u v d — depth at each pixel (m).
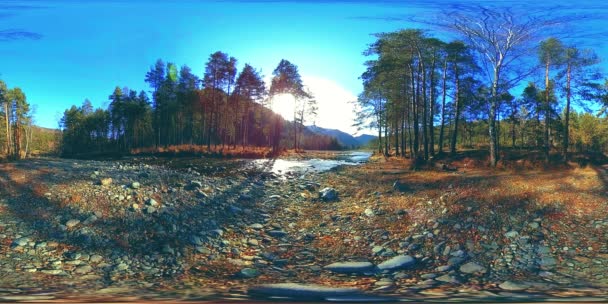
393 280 6.31
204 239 8.81
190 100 51.53
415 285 5.94
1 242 7.20
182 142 64.94
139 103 62.09
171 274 6.57
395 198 12.75
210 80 47.84
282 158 42.47
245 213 11.62
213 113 53.94
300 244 8.91
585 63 25.84
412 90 29.03
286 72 48.69
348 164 32.19
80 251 7.25
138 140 69.75
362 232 9.43
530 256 7.25
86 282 5.82
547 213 9.56
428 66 30.33
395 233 9.12
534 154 30.81
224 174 21.44
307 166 29.27
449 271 6.79
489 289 5.61
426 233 8.78
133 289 5.43
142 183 12.77
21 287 5.35
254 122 71.75
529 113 35.16
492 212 9.82
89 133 75.75
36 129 100.50
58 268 6.45
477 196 11.49
